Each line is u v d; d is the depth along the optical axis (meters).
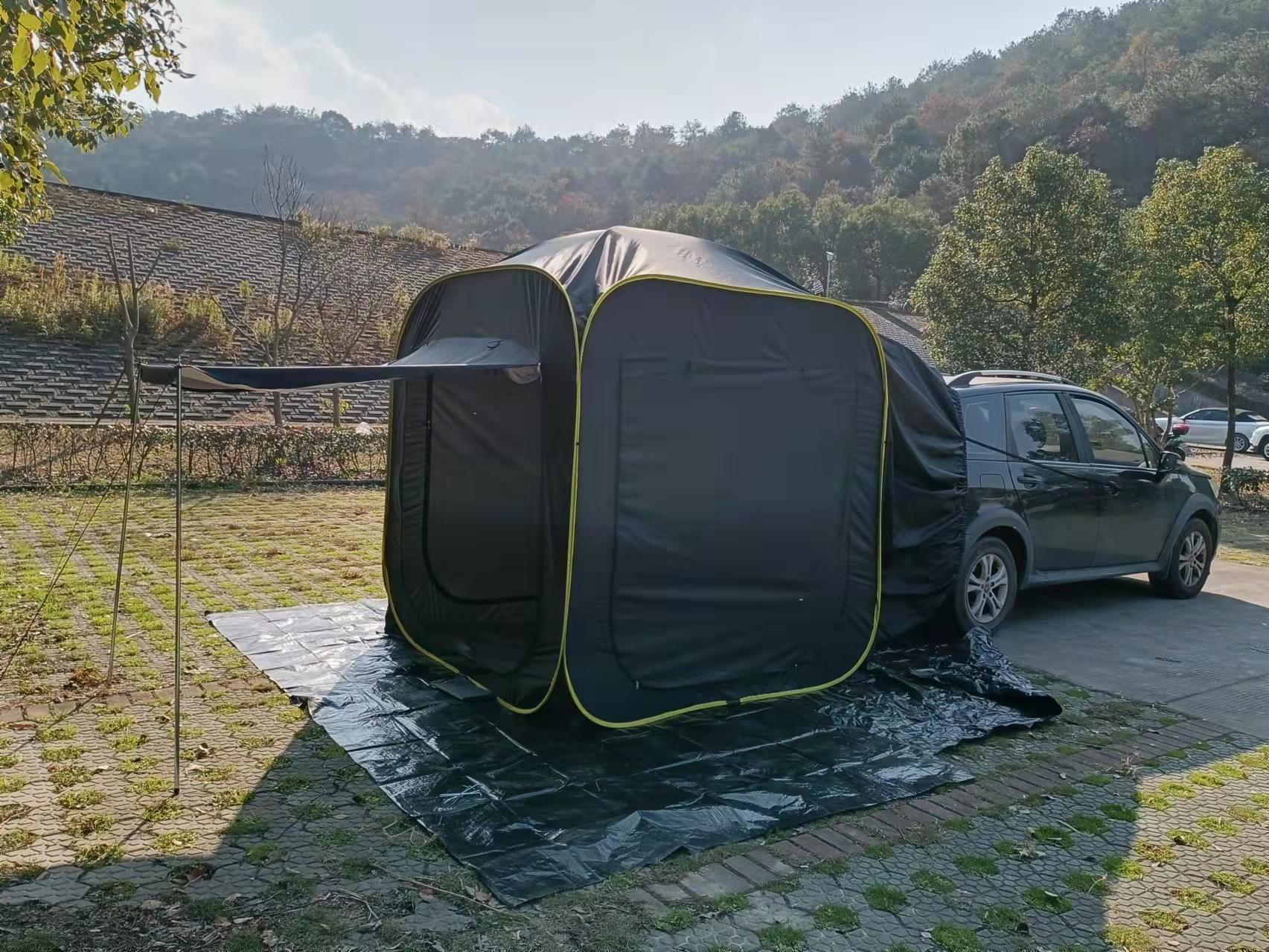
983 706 4.93
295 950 2.59
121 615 5.97
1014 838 3.51
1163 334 15.57
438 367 3.94
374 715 4.45
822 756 4.18
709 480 4.45
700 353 4.39
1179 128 60.81
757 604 4.71
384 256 21.11
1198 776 4.18
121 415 13.59
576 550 4.06
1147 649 6.32
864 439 5.05
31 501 10.12
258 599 6.56
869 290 57.44
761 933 2.79
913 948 2.75
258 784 3.69
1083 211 15.24
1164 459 7.55
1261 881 3.22
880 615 5.48
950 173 68.00
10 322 14.57
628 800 3.63
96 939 2.60
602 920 2.82
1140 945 2.80
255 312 17.34
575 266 4.46
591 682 4.18
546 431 4.20
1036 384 6.92
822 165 92.31
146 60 5.34
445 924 2.76
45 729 4.14
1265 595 8.19
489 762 3.95
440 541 5.18
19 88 4.41
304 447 12.67
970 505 6.14
